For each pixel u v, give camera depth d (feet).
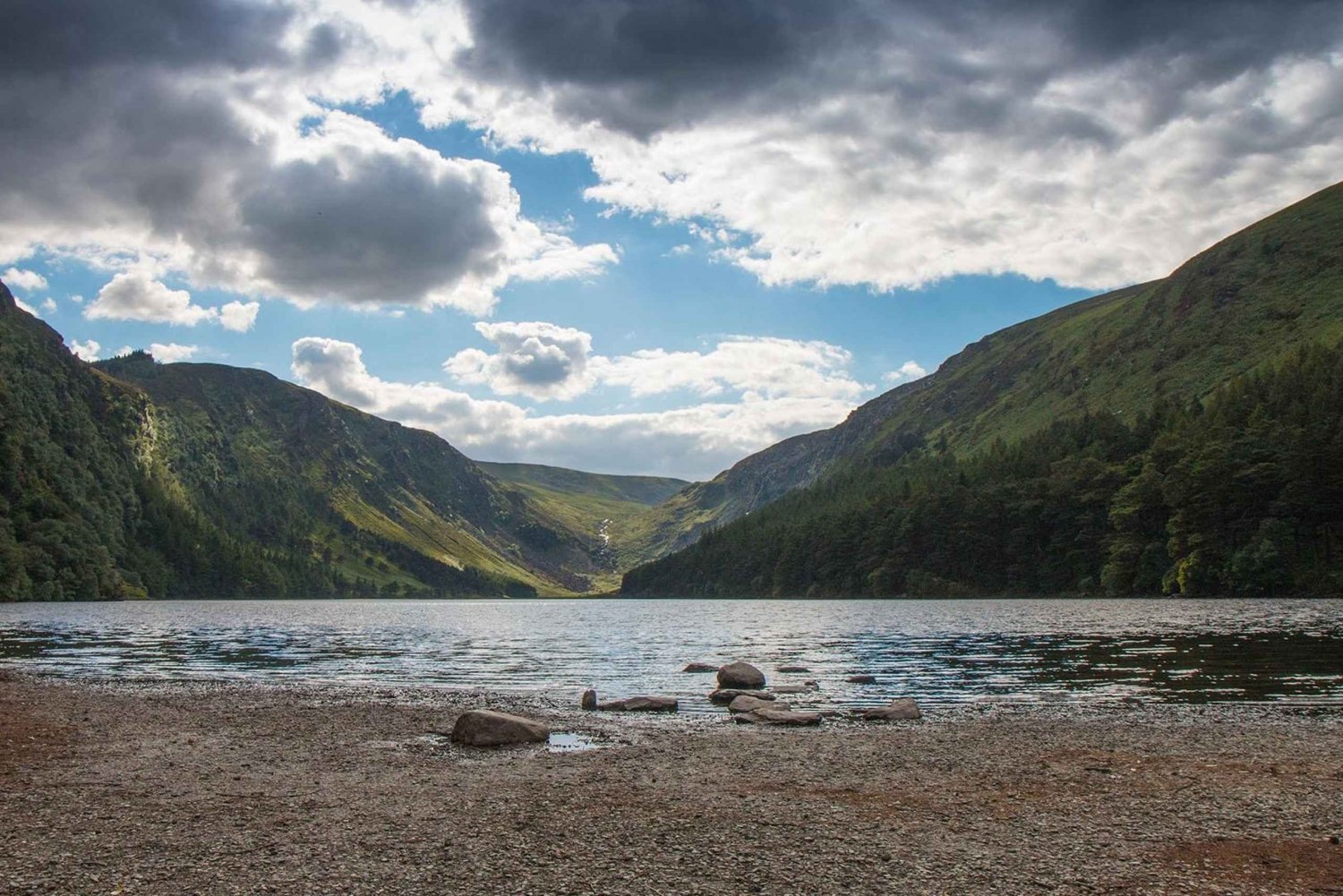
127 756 87.35
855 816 63.00
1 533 626.64
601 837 57.62
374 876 49.39
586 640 289.74
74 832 58.80
